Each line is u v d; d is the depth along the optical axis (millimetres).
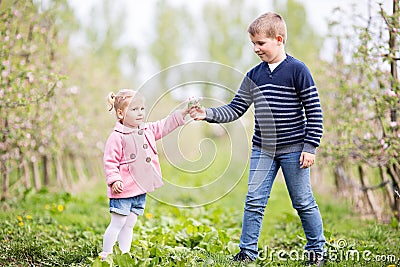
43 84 8938
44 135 10406
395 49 7023
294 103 5340
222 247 5945
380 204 9281
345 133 9367
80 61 13273
